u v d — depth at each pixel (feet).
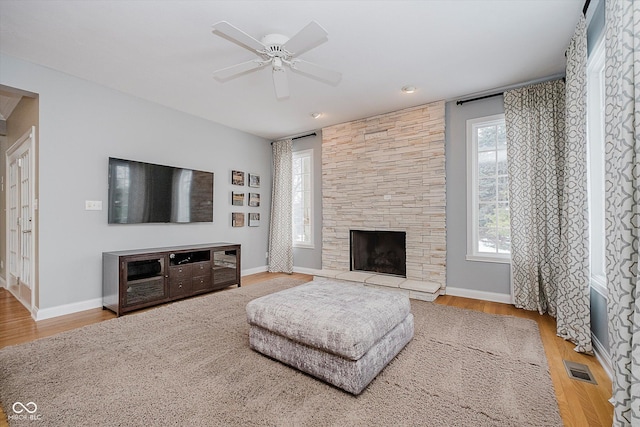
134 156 12.07
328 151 16.25
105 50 8.70
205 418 4.85
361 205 15.01
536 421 4.81
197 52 8.82
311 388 5.72
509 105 11.15
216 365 6.57
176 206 13.34
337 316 6.02
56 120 9.94
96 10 6.92
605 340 6.74
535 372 6.31
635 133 4.40
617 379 4.58
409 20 7.33
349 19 7.27
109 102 11.28
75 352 7.18
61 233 10.06
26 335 8.36
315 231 17.20
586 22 7.34
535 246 10.46
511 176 11.05
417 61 9.37
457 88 11.45
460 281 12.49
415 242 13.35
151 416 4.89
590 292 7.87
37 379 5.97
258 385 5.80
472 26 7.59
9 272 13.21
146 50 8.70
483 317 9.78
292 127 16.47
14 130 12.48
